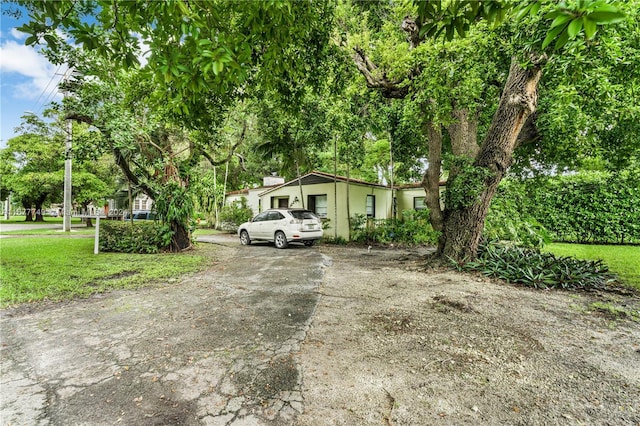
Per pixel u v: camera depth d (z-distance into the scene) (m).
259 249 10.27
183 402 2.05
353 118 10.12
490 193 6.28
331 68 5.33
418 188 15.13
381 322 3.49
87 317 3.67
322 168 18.44
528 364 2.54
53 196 24.69
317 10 4.05
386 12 8.24
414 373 2.41
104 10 2.11
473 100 6.08
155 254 8.69
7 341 3.01
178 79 2.27
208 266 7.05
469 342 2.96
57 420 1.87
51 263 6.71
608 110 5.03
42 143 17.97
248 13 2.54
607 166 8.18
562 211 10.77
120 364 2.56
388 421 1.86
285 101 5.05
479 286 5.02
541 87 6.11
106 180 20.25
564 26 1.27
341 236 12.66
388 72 6.48
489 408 1.98
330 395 2.12
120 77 7.07
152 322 3.52
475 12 1.83
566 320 3.53
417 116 7.03
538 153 8.49
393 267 6.90
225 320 3.58
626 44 4.09
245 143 19.30
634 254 8.00
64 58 6.50
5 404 2.02
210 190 18.78
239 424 1.83
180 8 1.70
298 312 3.86
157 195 9.59
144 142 8.80
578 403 2.02
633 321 3.49
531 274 5.10
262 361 2.61
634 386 2.22
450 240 6.55
